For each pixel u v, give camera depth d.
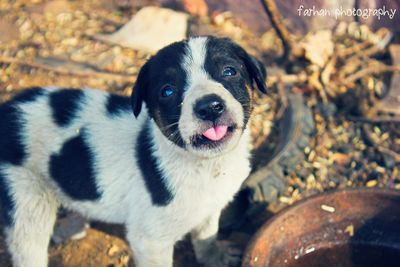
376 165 0.68
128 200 0.52
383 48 0.84
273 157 0.66
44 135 0.53
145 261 0.52
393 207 0.57
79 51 0.82
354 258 0.57
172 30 0.84
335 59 0.80
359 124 0.73
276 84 0.77
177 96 0.46
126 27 0.85
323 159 0.69
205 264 0.59
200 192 0.50
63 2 0.93
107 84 0.77
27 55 0.81
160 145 0.49
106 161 0.52
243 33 0.87
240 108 0.45
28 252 0.55
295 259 0.57
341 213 0.57
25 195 0.53
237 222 0.62
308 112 0.72
